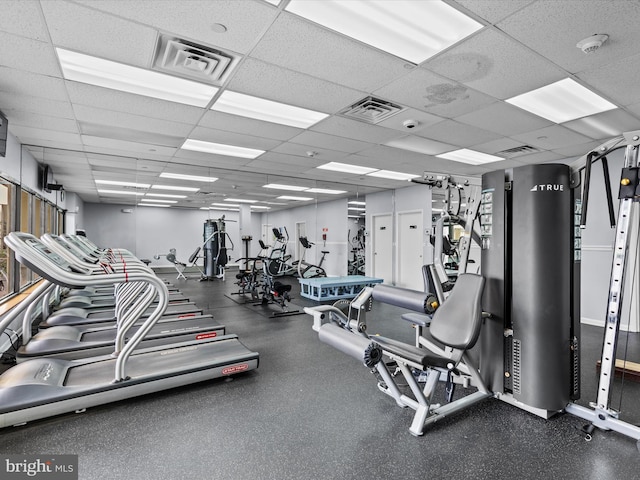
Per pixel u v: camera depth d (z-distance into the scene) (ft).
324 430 7.12
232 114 11.28
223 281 22.62
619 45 7.20
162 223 21.93
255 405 8.23
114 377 8.25
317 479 5.60
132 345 8.12
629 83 8.98
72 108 10.55
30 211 15.40
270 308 19.84
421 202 24.99
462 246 9.85
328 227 28.02
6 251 13.35
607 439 6.83
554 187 7.54
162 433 6.96
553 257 7.50
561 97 9.96
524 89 9.39
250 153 16.37
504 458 6.19
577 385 7.83
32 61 7.84
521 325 7.73
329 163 18.45
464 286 8.04
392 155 16.72
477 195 9.46
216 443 6.62
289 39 7.10
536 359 7.52
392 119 11.82
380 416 7.72
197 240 22.49
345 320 9.14
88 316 14.32
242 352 10.24
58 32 6.73
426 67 8.23
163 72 8.50
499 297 8.18
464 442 6.69
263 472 5.77
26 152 14.69
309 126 12.53
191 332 12.36
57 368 8.40
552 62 7.93
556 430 7.13
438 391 9.13
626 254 6.92
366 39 7.10
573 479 5.65
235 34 6.91
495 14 6.25
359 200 29.86
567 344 7.59
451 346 7.63
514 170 7.93
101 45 7.25
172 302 17.25
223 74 8.65
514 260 7.88
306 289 24.34
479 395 8.21
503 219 8.14
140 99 9.99
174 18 6.37
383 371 7.72
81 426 7.19
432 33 6.89
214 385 9.37
